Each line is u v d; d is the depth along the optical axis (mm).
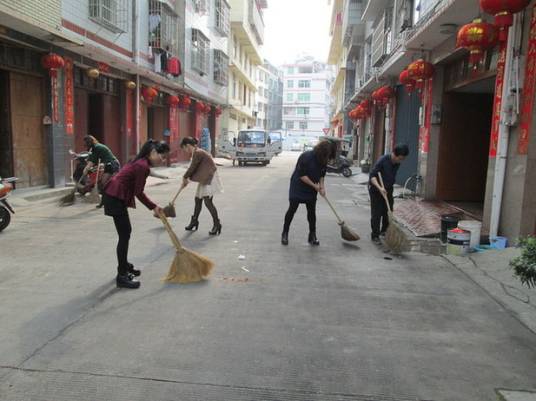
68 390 2889
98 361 3246
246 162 25625
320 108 87312
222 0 27531
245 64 39188
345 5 28141
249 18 35312
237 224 8156
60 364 3197
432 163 11023
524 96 6078
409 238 7215
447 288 4941
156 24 17203
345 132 39031
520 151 6148
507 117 6277
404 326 3943
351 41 27469
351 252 6348
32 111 10805
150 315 4062
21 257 5770
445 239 6844
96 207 9391
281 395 2885
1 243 6445
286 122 88750
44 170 11273
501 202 6535
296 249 6469
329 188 14898
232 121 36719
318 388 2971
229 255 6078
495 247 6273
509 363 3342
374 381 3066
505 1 5715
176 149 21984
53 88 11109
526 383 3076
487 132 10914
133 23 15500
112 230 7371
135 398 2818
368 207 10641
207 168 7230
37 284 4801
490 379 3119
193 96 24125
